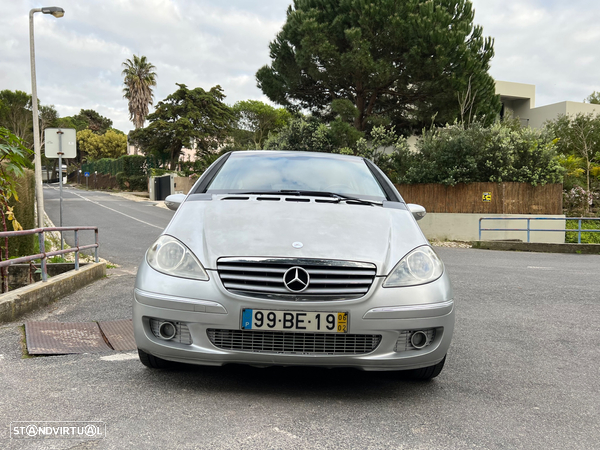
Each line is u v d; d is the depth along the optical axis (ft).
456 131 61.93
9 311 15.48
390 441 7.94
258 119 188.14
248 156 14.60
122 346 13.11
